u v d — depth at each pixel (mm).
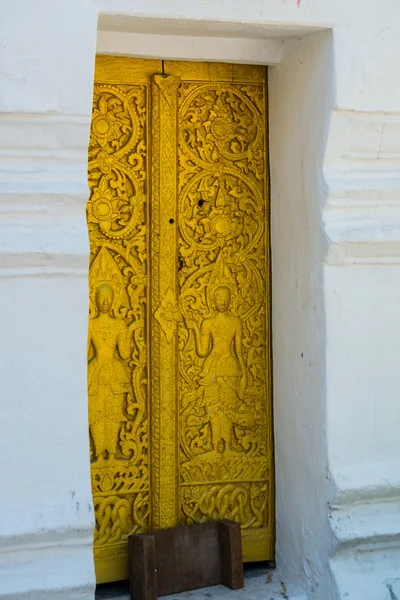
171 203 3715
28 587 3086
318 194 3443
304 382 3600
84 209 3178
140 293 3711
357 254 3424
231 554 3676
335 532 3395
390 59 3355
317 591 3525
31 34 3025
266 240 3879
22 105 3021
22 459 3113
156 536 3619
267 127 3871
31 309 3111
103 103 3639
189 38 3578
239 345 3855
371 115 3357
